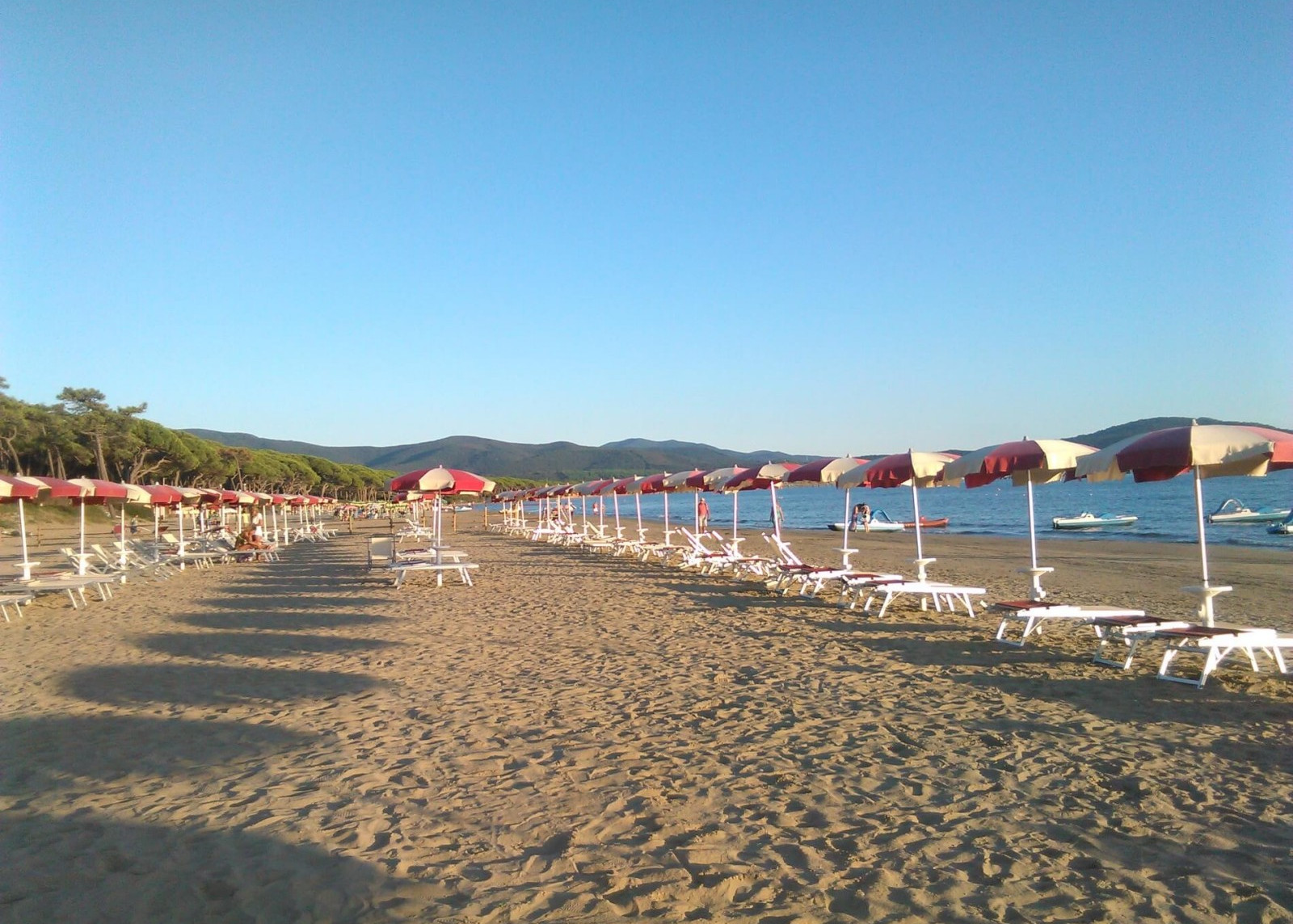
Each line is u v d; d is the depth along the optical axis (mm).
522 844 3865
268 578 17172
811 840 3873
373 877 3533
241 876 3557
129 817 4230
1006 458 9031
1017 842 3812
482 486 14633
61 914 3250
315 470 96500
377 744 5434
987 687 6734
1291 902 3211
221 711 6316
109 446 52438
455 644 9039
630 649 8625
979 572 17312
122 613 12055
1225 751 5027
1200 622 7699
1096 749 5113
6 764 5102
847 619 10508
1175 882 3398
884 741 5336
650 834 3967
